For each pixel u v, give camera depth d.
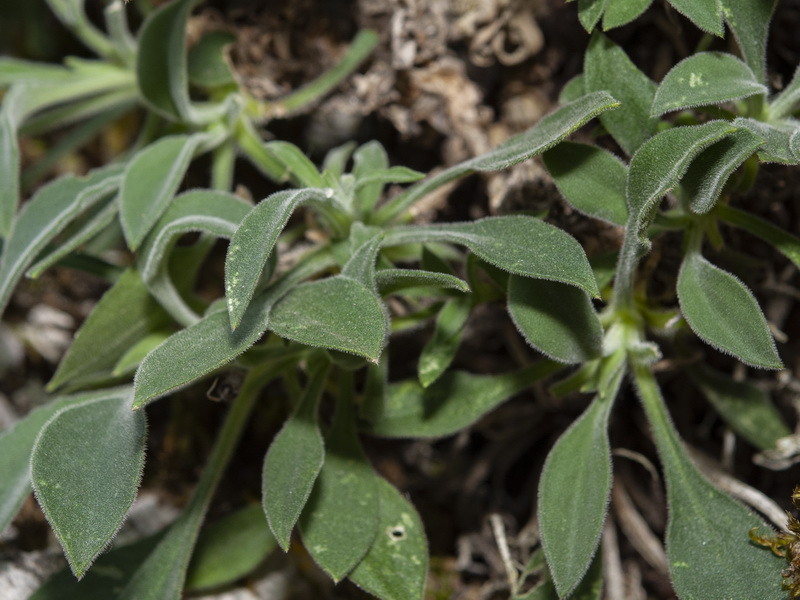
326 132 0.34
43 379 0.35
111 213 0.29
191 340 0.26
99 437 0.27
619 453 0.31
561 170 0.28
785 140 0.27
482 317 0.32
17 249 0.29
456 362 0.33
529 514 0.33
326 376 0.29
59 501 0.26
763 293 0.31
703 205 0.27
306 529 0.28
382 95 0.32
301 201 0.27
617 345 0.29
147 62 0.30
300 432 0.28
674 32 0.30
